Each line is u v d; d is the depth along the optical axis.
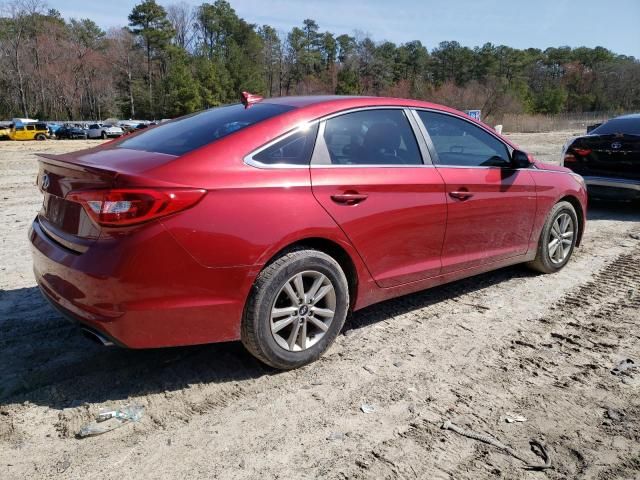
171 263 2.68
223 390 3.02
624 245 6.22
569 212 5.11
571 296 4.54
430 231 3.78
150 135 3.53
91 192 2.70
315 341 3.29
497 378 3.19
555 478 2.35
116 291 2.63
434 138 3.94
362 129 3.54
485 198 4.13
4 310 4.06
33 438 2.58
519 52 115.81
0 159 19.55
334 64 100.88
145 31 90.50
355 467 2.41
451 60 109.88
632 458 2.49
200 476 2.34
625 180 7.47
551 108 94.25
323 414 2.81
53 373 3.16
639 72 107.06
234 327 2.94
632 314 4.15
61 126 51.88
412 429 2.69
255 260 2.89
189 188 2.72
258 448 2.53
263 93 86.94
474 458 2.48
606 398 2.98
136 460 2.44
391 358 3.42
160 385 3.06
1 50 81.19
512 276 5.05
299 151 3.19
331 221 3.19
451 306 4.30
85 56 87.06
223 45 99.44
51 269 2.92
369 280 3.50
